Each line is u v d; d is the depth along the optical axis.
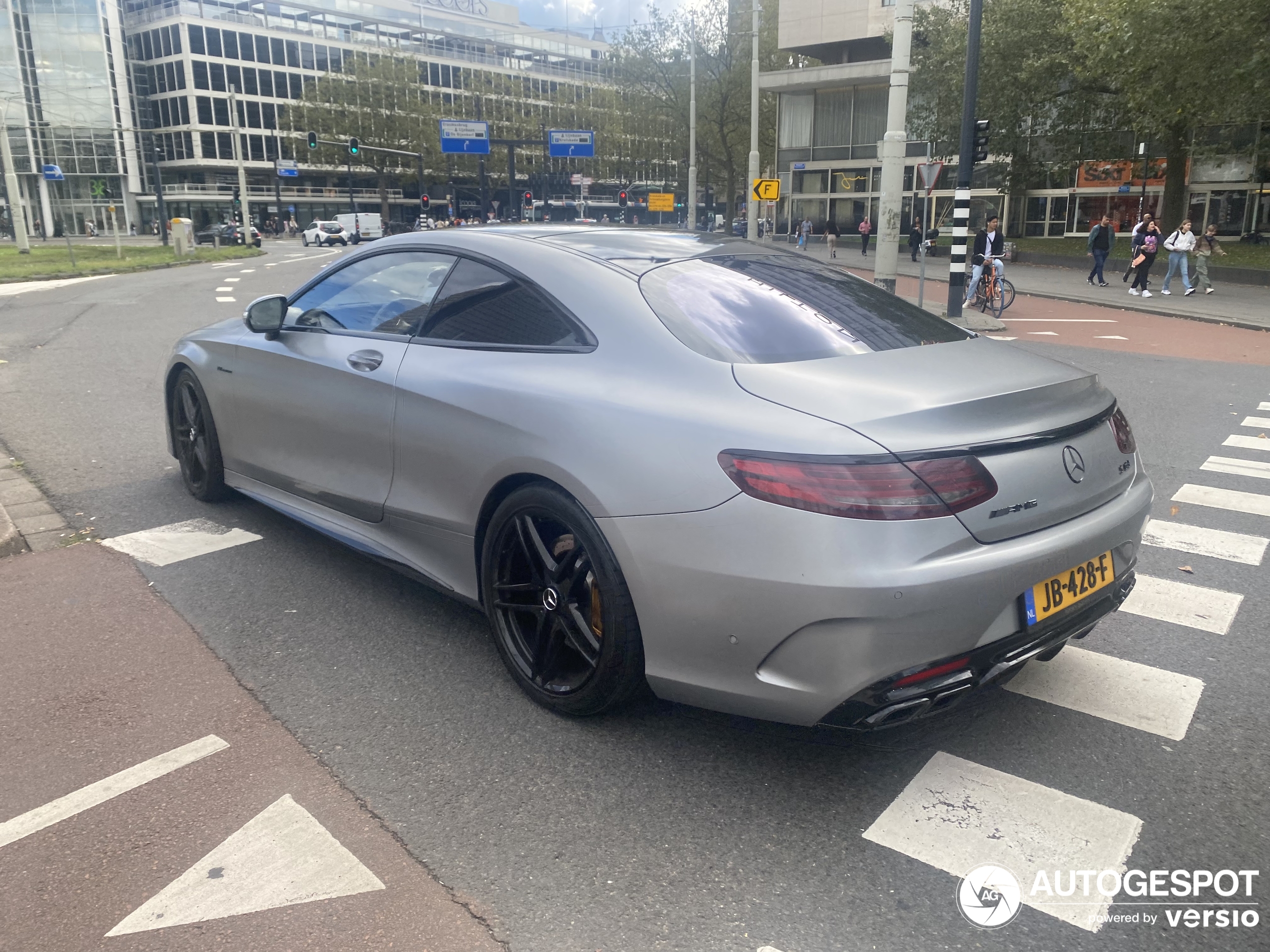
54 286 23.50
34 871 2.34
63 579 4.23
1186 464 6.78
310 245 58.53
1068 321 17.53
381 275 3.98
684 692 2.67
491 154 85.06
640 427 2.68
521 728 3.02
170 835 2.47
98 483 5.71
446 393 3.30
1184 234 21.69
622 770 2.79
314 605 3.97
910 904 2.24
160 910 2.20
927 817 2.57
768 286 3.26
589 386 2.89
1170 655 3.61
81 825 2.51
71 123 80.12
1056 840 2.48
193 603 3.97
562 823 2.54
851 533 2.31
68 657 3.49
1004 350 3.18
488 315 3.38
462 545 3.35
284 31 86.62
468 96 86.25
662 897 2.25
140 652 3.53
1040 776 2.77
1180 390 10.10
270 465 4.42
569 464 2.80
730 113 51.53
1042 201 44.28
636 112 55.12
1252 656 3.61
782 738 2.98
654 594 2.62
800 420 2.47
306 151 78.19
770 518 2.39
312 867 2.35
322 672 3.39
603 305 3.05
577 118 91.81
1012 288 17.91
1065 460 2.64
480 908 2.21
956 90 35.75
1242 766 2.84
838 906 2.23
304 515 4.23
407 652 3.55
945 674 2.42
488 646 3.62
